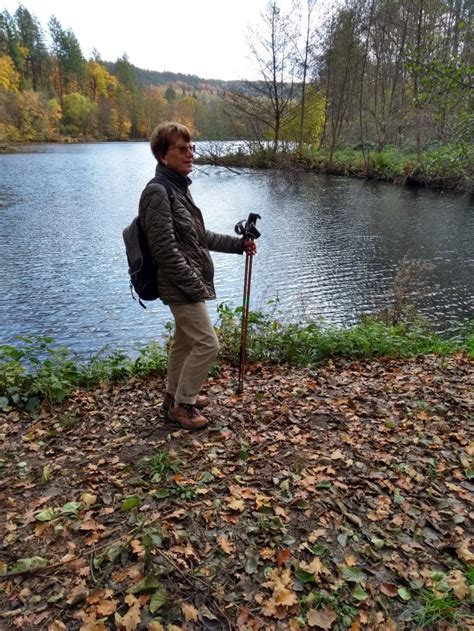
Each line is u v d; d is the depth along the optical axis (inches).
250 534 94.2
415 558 88.2
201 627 75.6
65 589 82.4
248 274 149.6
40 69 3412.9
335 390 168.9
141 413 145.9
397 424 139.8
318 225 711.1
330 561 87.7
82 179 1241.4
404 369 200.5
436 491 107.1
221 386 168.9
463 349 245.4
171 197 110.3
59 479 113.7
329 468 115.1
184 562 86.7
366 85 1439.5
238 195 983.0
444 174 971.3
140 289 116.6
